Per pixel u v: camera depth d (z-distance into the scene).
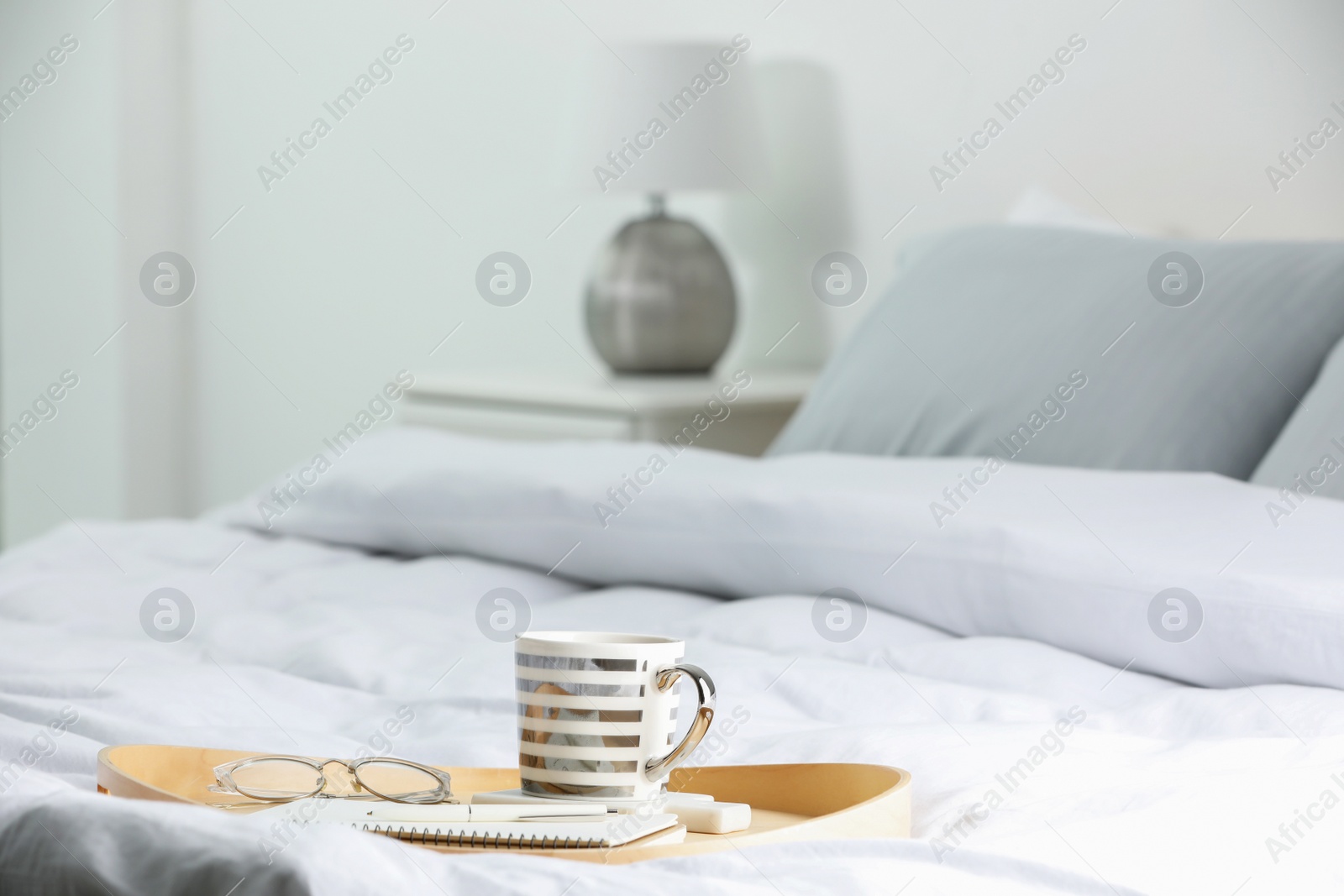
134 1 3.71
